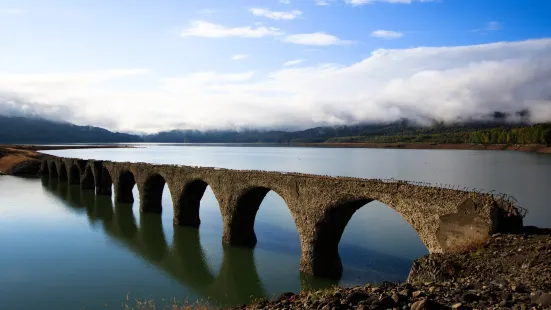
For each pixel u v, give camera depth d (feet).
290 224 150.61
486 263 58.59
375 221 149.89
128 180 200.54
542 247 56.90
